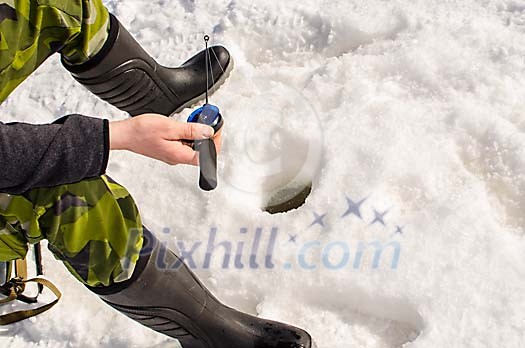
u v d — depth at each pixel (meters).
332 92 1.87
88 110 2.03
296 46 2.05
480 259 1.46
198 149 1.22
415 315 1.46
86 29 1.47
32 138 1.11
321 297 1.55
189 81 1.90
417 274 1.47
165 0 2.26
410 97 1.80
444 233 1.52
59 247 1.30
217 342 1.47
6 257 1.36
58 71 2.15
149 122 1.18
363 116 1.77
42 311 1.63
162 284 1.37
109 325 1.61
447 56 1.83
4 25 1.19
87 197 1.27
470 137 1.68
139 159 1.86
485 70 1.78
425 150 1.67
